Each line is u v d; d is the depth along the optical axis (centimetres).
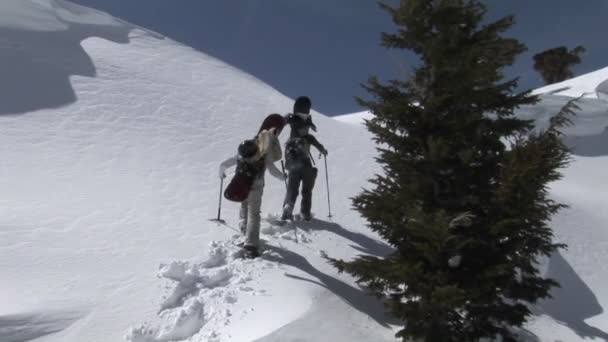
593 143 2436
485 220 489
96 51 1594
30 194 736
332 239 759
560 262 1114
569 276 1083
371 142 1538
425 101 529
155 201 794
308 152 809
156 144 1080
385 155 557
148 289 519
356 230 837
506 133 568
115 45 1741
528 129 571
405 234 510
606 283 1102
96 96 1255
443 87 526
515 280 514
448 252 472
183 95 1467
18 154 875
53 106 1134
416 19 554
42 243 587
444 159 516
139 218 712
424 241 487
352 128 1719
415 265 471
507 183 454
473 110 549
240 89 1756
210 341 445
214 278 545
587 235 1309
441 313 474
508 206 468
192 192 870
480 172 527
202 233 688
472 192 514
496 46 555
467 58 506
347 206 972
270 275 570
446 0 542
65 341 431
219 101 1531
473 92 526
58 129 1027
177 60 1838
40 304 466
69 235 621
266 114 1547
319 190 1044
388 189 532
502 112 588
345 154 1357
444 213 445
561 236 1253
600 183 2020
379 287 506
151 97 1365
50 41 1509
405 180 521
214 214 784
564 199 1541
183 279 529
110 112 1187
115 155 969
